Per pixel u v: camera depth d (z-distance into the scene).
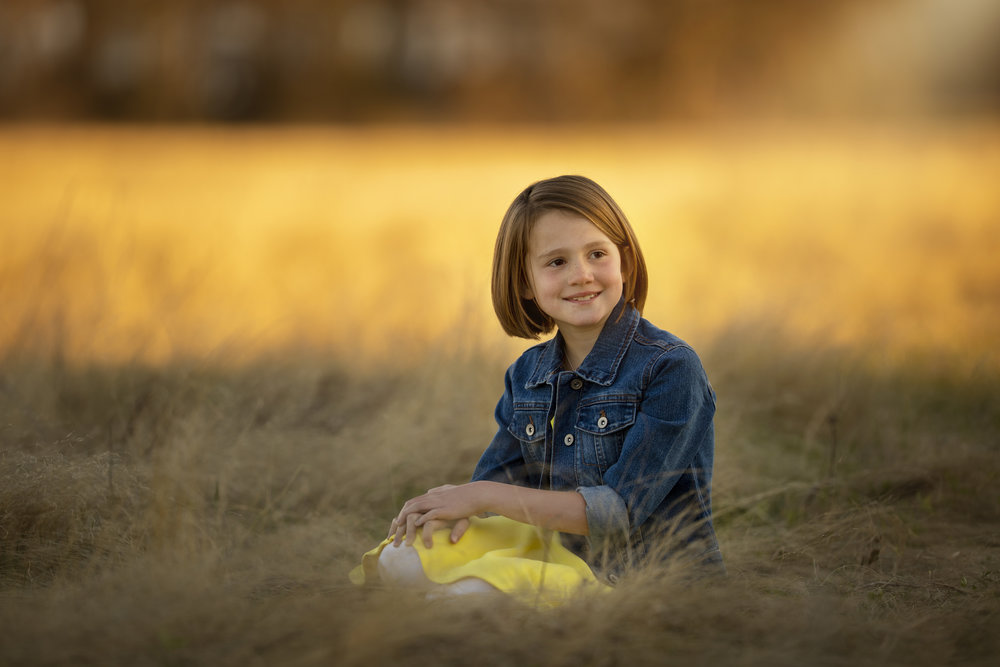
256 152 33.22
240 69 57.91
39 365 5.74
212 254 9.68
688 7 54.75
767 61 54.19
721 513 4.52
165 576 3.14
